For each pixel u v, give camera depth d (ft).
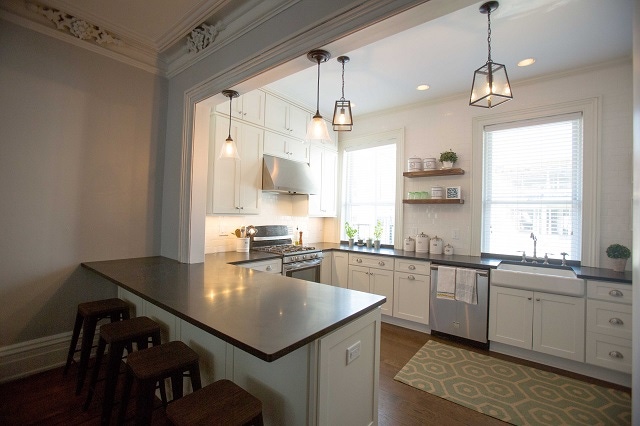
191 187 8.59
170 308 4.75
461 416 6.41
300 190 12.41
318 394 3.93
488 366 8.59
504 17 7.18
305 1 5.73
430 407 6.70
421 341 10.30
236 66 7.04
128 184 8.66
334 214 15.38
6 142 6.68
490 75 6.45
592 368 8.21
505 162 11.26
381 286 12.07
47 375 7.18
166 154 9.43
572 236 10.01
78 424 5.66
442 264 10.56
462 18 7.23
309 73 10.29
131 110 8.70
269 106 11.78
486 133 11.66
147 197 9.08
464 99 12.01
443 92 11.89
